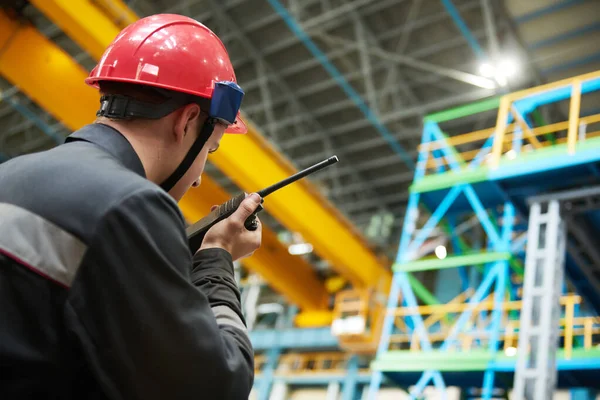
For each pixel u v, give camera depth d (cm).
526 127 1102
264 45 2356
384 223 2734
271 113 2478
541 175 1028
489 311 1625
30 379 151
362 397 2405
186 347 152
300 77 2444
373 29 2205
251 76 2481
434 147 1262
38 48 1316
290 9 2136
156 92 197
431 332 2319
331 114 2558
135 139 192
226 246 202
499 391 1291
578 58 1839
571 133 1011
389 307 1144
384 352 1116
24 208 157
